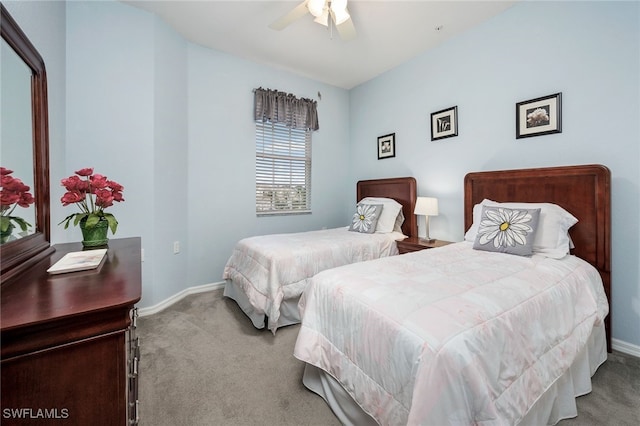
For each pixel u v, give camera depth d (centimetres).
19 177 120
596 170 190
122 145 238
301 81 383
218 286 326
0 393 62
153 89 250
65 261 114
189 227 303
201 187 310
